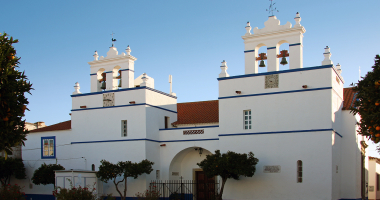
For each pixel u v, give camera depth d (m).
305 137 22.16
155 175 27.27
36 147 30.31
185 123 29.27
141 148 26.48
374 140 14.62
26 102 13.70
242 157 21.88
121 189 26.75
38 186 29.91
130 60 28.31
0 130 12.87
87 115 28.91
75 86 29.80
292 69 22.95
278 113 23.06
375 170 31.86
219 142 24.47
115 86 29.44
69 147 29.09
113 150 27.44
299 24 23.08
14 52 13.53
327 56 22.27
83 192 21.44
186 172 28.83
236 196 23.56
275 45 23.75
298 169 22.20
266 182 22.83
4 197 23.48
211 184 27.95
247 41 24.55
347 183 24.09
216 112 29.50
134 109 27.20
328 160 21.39
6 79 12.90
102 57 28.97
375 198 31.58
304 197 21.72
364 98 15.18
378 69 15.47
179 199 27.02
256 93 23.81
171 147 27.72
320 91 22.11
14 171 29.78
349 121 24.62
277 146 22.83
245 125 24.11
